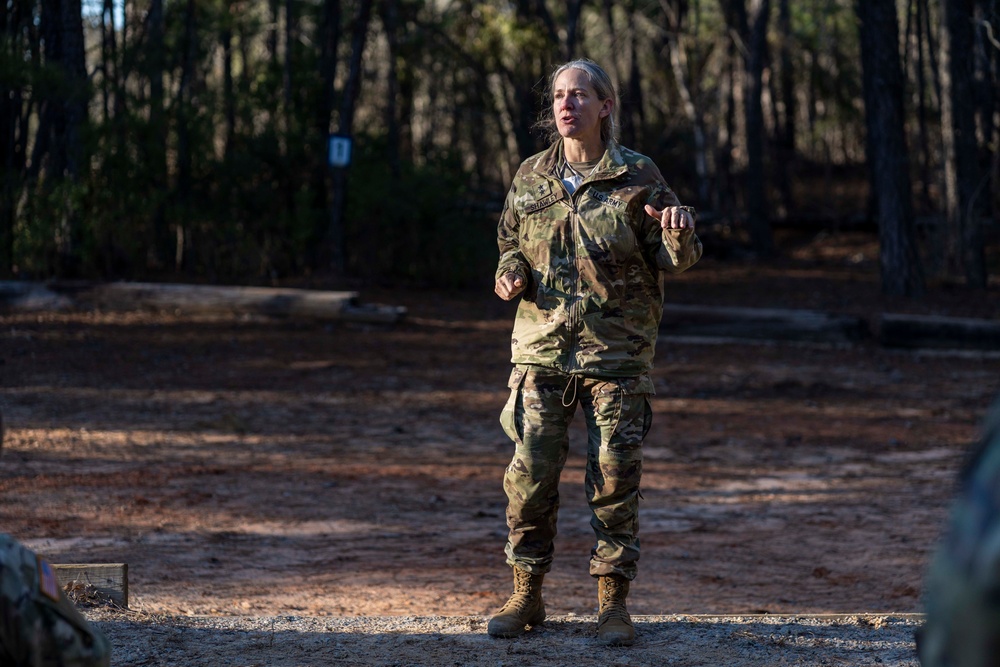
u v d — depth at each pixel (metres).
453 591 6.05
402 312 18.03
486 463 9.84
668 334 17.91
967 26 23.41
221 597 5.72
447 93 37.25
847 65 37.59
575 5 28.50
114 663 3.66
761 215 30.56
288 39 23.83
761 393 13.76
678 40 34.47
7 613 1.69
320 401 12.57
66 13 19.44
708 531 7.75
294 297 17.86
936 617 1.03
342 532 7.41
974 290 23.27
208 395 12.58
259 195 21.98
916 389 14.11
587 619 4.46
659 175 3.90
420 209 22.53
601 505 3.97
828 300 22.36
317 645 3.98
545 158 4.04
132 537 6.95
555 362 3.92
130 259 20.62
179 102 21.55
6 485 8.18
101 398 12.09
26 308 17.30
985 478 1.00
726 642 3.99
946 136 24.31
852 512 8.29
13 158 20.75
